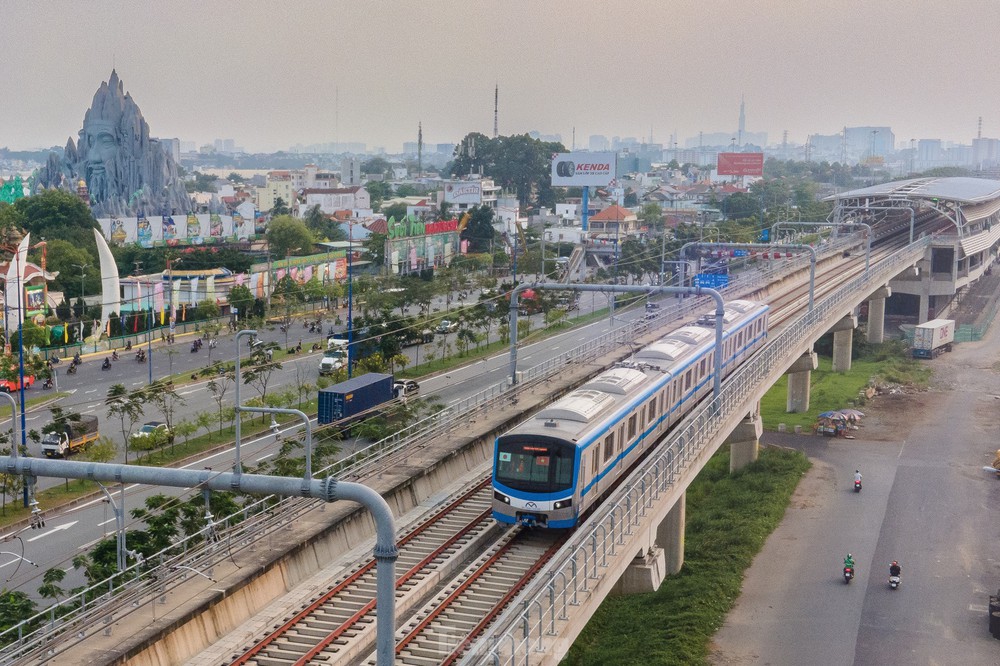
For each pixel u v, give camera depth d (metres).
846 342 106.75
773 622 46.75
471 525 40.59
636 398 45.50
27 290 100.75
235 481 19.73
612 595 51.03
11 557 47.78
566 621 28.59
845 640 44.78
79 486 59.53
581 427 39.34
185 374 91.81
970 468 71.44
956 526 59.41
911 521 60.25
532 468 37.97
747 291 102.56
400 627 30.94
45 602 41.50
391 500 41.16
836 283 115.81
